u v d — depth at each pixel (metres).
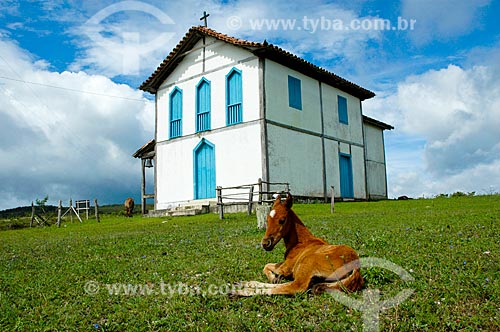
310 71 26.14
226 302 5.14
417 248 7.65
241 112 23.89
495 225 9.95
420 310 4.59
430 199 24.23
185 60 27.36
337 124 28.84
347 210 18.44
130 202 30.38
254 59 23.61
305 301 4.88
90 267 7.80
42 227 24.52
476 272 5.81
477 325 4.25
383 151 35.28
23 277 7.43
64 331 4.60
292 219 5.85
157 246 10.05
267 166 22.52
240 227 13.19
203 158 25.64
